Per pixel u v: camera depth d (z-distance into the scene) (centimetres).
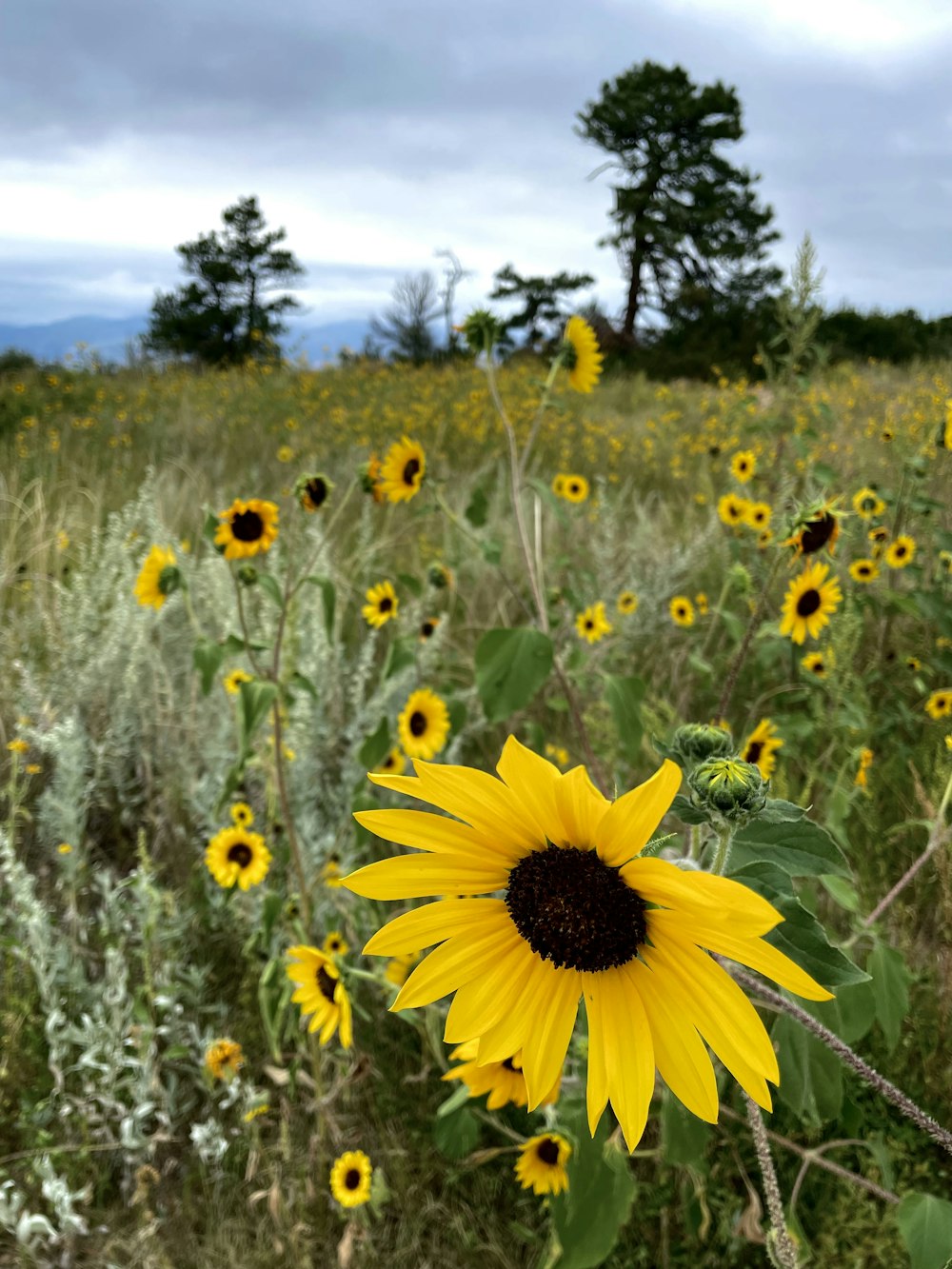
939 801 264
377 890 96
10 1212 195
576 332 292
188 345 4069
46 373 1358
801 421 488
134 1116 213
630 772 291
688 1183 189
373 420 1097
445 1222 205
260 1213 210
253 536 227
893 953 171
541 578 288
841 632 320
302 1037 228
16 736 335
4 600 424
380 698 328
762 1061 86
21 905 260
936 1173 196
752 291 3612
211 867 244
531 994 96
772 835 117
